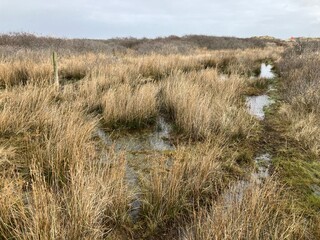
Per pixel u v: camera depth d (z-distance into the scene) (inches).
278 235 92.3
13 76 292.8
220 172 137.9
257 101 291.7
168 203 107.5
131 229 100.1
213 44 1064.8
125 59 472.4
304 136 184.1
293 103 251.4
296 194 125.0
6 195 93.3
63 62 394.6
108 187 103.3
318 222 103.3
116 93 227.0
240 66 466.3
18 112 172.7
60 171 121.9
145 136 188.7
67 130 142.4
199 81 291.7
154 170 127.9
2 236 86.4
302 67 406.6
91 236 85.9
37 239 78.4
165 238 97.7
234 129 188.2
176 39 1131.3
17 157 137.5
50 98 216.2
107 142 174.1
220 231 82.9
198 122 185.5
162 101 237.9
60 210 89.1
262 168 150.2
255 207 98.5
